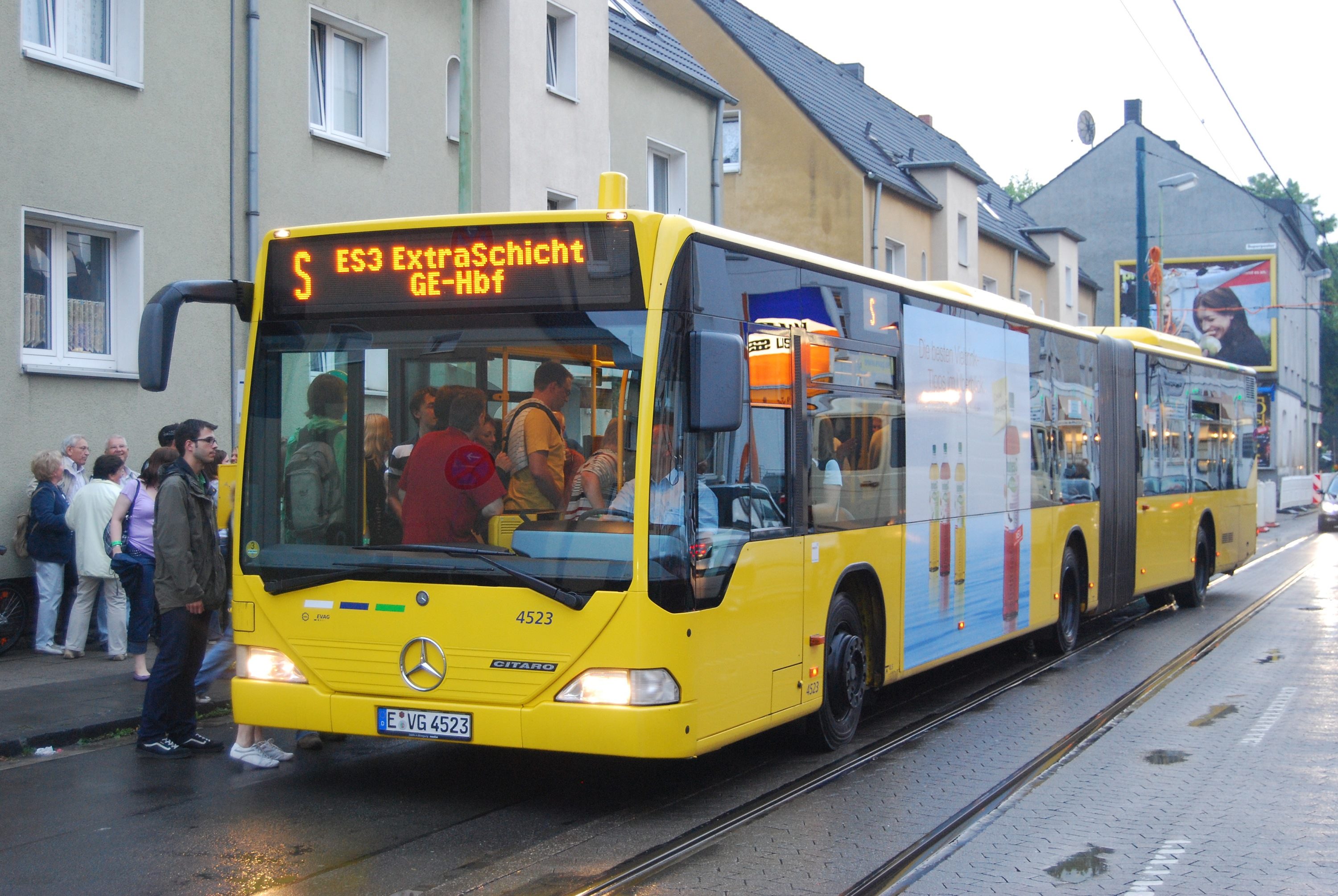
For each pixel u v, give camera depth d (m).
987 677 11.08
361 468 6.42
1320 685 10.43
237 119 13.59
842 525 7.85
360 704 6.28
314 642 6.41
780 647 7.04
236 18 13.58
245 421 6.66
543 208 18.53
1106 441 13.73
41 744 7.80
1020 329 11.38
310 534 6.50
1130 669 11.38
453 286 6.35
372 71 15.77
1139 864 5.63
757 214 29.69
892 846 5.85
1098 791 6.97
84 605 10.75
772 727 6.95
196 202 13.11
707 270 6.45
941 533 9.47
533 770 7.40
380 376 6.44
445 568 6.17
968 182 34.34
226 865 5.51
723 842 5.93
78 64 11.88
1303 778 7.25
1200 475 17.03
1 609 10.86
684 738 6.00
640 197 22.00
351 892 5.14
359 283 6.52
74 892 5.16
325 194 14.85
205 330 13.13
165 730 7.66
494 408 6.23
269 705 6.48
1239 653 12.30
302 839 5.91
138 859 5.59
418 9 16.31
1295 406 66.56
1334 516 35.06
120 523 9.60
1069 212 60.38
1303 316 70.94
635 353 6.03
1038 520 11.63
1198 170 58.62
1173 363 16.08
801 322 7.45
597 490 6.02
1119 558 13.96
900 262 31.42
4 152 11.18
